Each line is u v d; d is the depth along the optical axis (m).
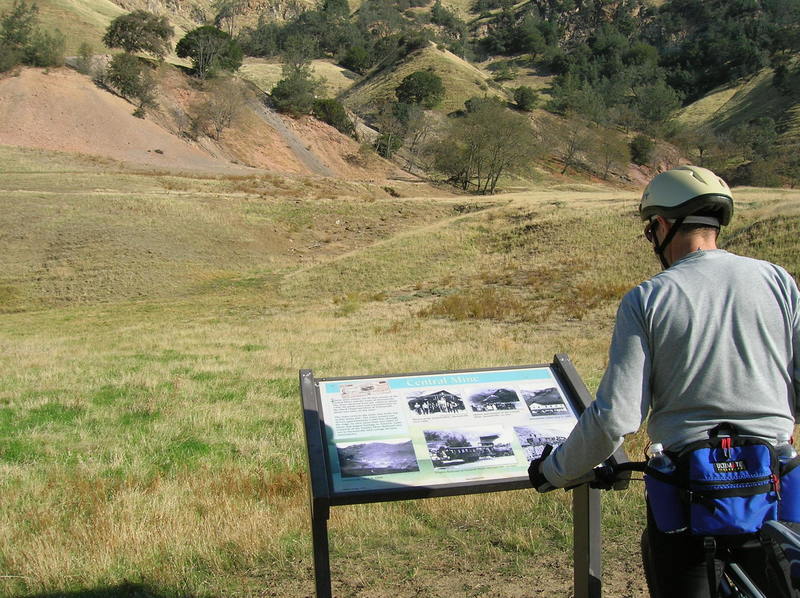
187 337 21.81
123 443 9.70
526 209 46.88
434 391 3.53
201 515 6.36
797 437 7.24
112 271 44.59
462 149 97.31
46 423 11.02
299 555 5.09
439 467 3.25
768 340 2.28
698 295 2.31
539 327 22.34
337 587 4.49
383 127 126.62
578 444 2.33
